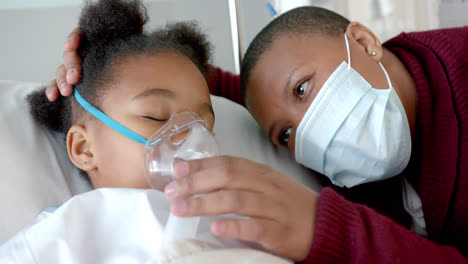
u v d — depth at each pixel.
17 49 1.50
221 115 1.30
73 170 1.04
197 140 0.79
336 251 0.70
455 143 1.11
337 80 1.12
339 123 1.10
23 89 1.16
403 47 1.34
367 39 1.22
